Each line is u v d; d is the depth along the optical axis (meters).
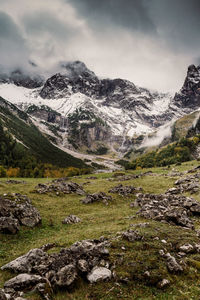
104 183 76.44
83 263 14.65
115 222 29.91
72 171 155.50
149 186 67.06
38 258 16.22
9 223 24.92
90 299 11.89
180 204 35.00
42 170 154.75
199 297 11.67
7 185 59.22
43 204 42.06
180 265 14.56
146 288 12.50
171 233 20.44
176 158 152.38
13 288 12.70
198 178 63.31
